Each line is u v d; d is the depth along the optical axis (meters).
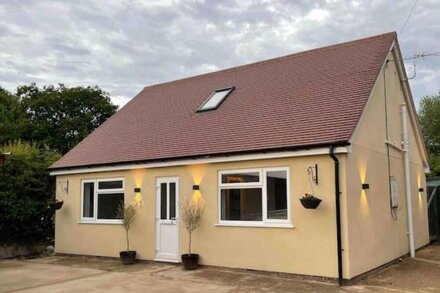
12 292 9.33
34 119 33.91
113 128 16.67
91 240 14.48
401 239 13.12
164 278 10.38
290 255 10.16
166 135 13.94
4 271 12.02
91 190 14.82
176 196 12.48
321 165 9.91
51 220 16.83
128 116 17.27
